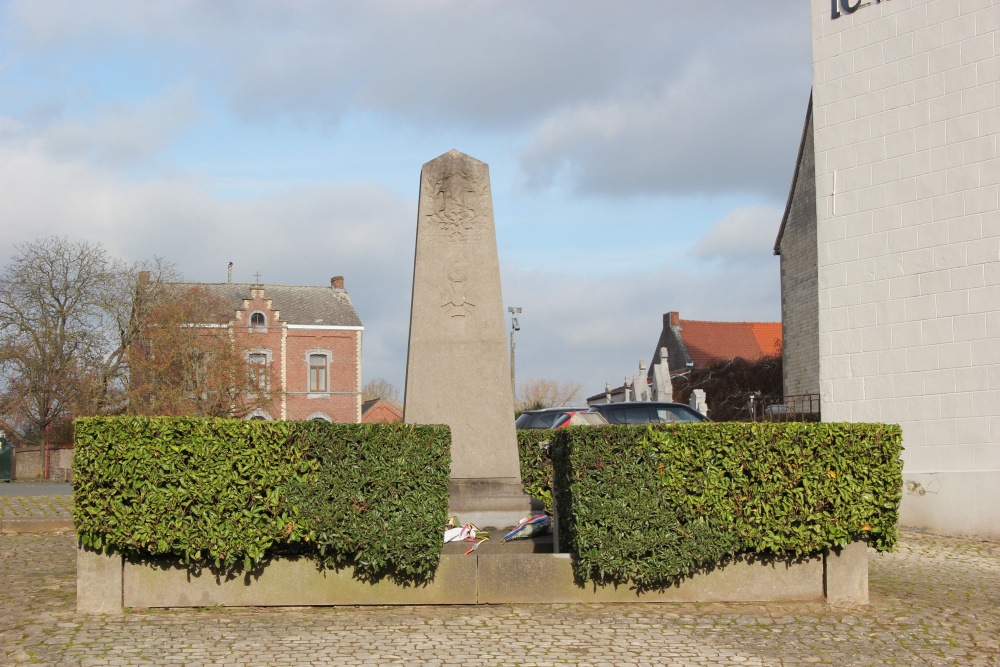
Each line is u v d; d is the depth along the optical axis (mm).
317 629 8125
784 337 31547
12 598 9227
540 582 8992
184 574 8680
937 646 8008
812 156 29297
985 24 14438
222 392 51000
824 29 16484
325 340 63094
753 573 9219
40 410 48438
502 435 11609
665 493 8859
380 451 8625
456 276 11812
